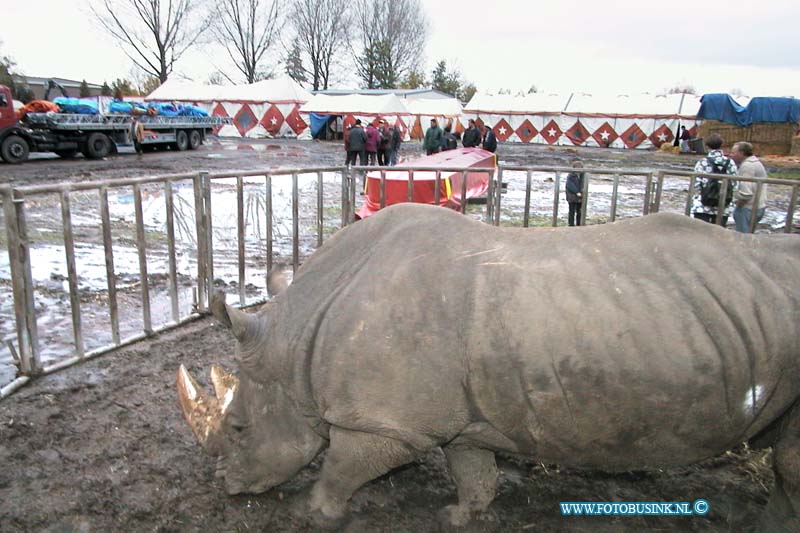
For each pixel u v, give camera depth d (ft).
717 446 9.12
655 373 8.45
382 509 11.07
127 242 31.42
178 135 96.89
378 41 271.08
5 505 11.02
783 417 9.36
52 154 85.61
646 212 21.74
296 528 10.52
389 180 34.30
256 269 26.96
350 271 9.95
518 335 8.69
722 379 8.53
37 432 13.41
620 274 8.87
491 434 9.42
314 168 21.36
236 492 10.88
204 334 19.24
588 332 8.54
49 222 35.58
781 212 46.50
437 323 8.99
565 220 41.45
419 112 153.89
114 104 87.76
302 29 260.83
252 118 147.54
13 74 189.88
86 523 10.67
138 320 20.75
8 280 24.59
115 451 12.76
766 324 8.60
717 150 29.12
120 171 62.85
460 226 9.90
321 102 141.90
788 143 118.42
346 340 9.23
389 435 9.25
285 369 9.94
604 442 9.04
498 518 10.79
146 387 15.67
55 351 18.01
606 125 153.99
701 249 9.10
